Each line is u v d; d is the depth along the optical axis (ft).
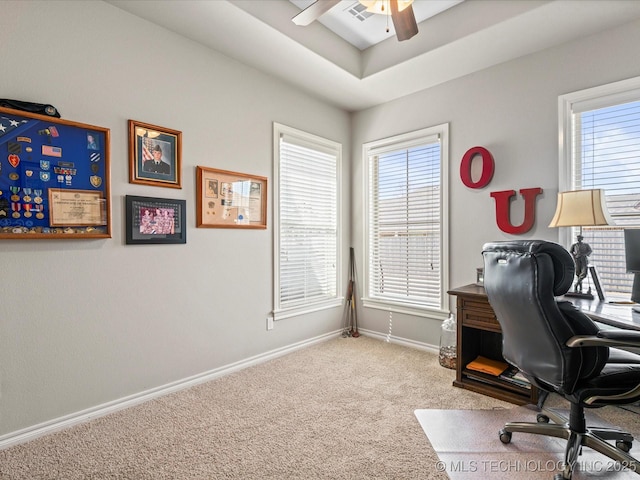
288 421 6.53
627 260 6.38
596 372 4.55
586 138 7.98
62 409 6.28
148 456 5.46
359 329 12.74
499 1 7.45
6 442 5.67
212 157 8.61
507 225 8.93
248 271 9.48
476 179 9.59
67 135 6.27
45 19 6.07
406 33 6.79
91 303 6.64
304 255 11.25
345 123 12.70
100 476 5.00
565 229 8.11
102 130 6.67
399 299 11.57
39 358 6.03
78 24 6.45
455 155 10.07
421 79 10.12
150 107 7.46
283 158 10.53
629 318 5.40
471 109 9.73
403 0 6.61
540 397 7.00
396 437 5.99
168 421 6.53
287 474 5.05
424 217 10.93
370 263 12.49
